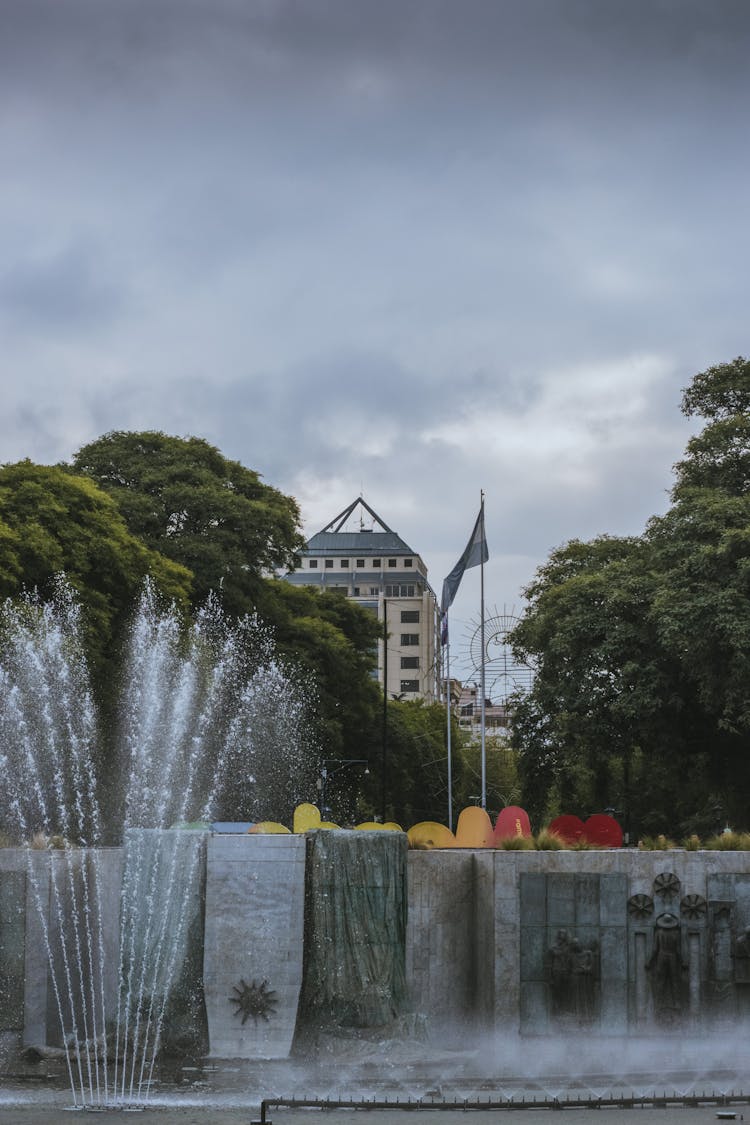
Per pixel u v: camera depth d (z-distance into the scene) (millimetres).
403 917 23047
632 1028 22625
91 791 40750
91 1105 18641
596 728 46438
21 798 39531
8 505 43031
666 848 24984
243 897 22469
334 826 27562
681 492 45500
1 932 22500
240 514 56812
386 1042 22047
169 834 22969
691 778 48719
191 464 59812
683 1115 18156
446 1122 17766
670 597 41438
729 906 23047
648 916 22938
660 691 44219
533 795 53000
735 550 40969
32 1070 20938
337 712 61656
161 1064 21422
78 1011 22953
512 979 22578
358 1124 17656
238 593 55188
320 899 22734
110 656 45031
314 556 184125
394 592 182250
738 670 39250
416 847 26531
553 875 22906
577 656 46812
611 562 49781
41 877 22859
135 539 47125
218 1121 17766
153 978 22562
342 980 22391
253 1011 22062
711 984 22859
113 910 23250
